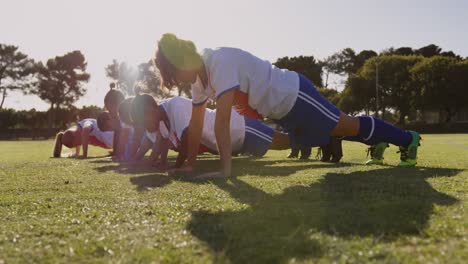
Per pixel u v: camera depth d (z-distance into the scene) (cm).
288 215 191
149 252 142
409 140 438
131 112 508
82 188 319
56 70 7150
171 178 368
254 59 368
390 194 245
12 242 162
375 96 5750
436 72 5012
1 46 6838
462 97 4988
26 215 215
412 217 180
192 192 276
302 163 508
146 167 514
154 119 500
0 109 5744
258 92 368
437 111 5531
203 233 166
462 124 4331
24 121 5900
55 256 143
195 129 405
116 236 165
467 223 167
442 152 762
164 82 358
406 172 365
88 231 175
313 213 194
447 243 142
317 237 153
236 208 216
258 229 169
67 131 857
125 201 248
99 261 137
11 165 572
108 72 6294
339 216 186
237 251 142
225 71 346
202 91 382
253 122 573
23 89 7025
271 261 131
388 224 168
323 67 8044
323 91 6650
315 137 410
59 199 263
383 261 126
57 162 625
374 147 459
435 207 199
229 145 359
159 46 344
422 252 133
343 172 373
